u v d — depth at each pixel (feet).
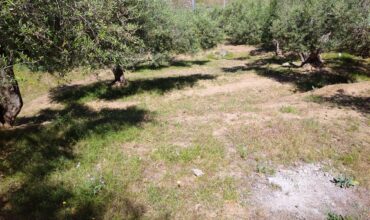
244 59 142.41
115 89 86.63
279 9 118.11
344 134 40.93
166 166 33.83
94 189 29.17
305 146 37.76
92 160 35.19
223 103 66.13
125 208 27.07
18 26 26.99
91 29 30.86
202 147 37.58
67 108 77.36
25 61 27.73
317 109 51.85
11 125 47.85
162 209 26.96
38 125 47.26
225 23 163.84
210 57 152.25
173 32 77.51
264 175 32.45
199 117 50.21
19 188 30.30
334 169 33.71
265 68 111.24
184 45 81.20
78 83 100.17
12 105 47.11
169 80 95.50
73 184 30.60
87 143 39.58
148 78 101.09
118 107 72.49
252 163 34.45
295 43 83.97
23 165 34.14
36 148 38.14
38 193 29.14
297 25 83.92
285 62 122.01
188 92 81.56
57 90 94.27
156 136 41.60
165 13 74.38
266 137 39.99
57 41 30.83
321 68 100.12
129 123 47.06
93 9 31.07
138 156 35.81
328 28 76.79
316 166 34.19
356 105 54.03
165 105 68.33
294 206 28.09
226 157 35.55
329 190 30.42
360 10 66.95
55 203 27.84
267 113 49.85
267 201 28.60
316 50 88.43
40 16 28.58
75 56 34.32
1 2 23.71
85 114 65.36
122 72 88.69
